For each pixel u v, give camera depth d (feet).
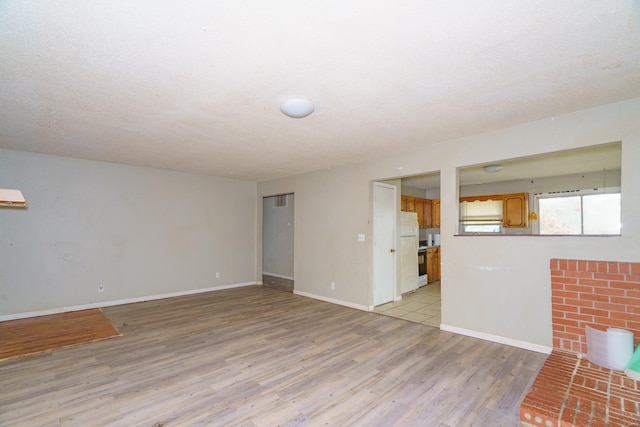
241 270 22.59
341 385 8.40
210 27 5.62
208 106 9.26
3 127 11.18
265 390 8.14
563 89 8.23
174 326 13.38
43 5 4.99
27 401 7.61
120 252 17.40
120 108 9.41
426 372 9.12
